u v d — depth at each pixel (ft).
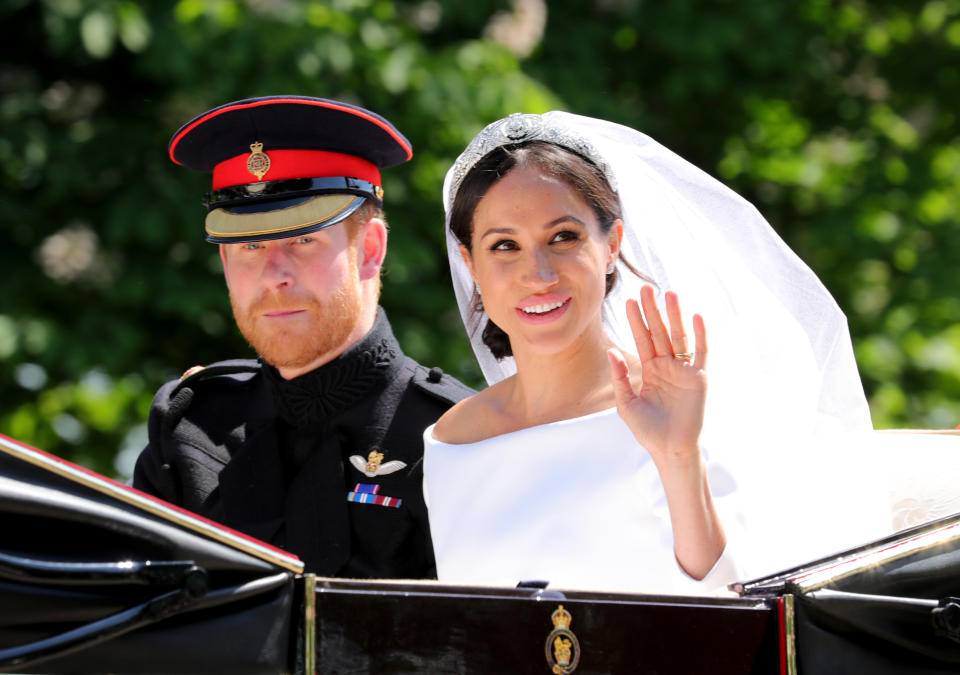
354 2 68.69
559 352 26.99
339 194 32.73
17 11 69.31
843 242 79.30
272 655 19.69
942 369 77.15
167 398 35.47
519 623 20.18
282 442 33.24
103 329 67.41
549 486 26.35
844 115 85.46
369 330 33.68
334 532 32.17
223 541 19.69
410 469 32.50
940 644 20.90
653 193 29.60
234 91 65.72
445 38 75.10
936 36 88.38
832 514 28.25
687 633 20.62
